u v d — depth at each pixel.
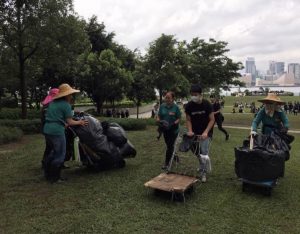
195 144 7.49
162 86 25.98
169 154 8.51
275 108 7.46
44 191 6.95
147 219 5.62
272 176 6.67
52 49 20.83
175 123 8.43
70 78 31.80
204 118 7.48
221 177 8.05
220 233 5.18
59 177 7.57
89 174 8.19
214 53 31.39
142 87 32.38
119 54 38.31
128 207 6.11
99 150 8.14
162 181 6.63
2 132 13.41
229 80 32.41
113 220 5.56
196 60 30.47
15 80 25.67
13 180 7.72
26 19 19.52
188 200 6.48
